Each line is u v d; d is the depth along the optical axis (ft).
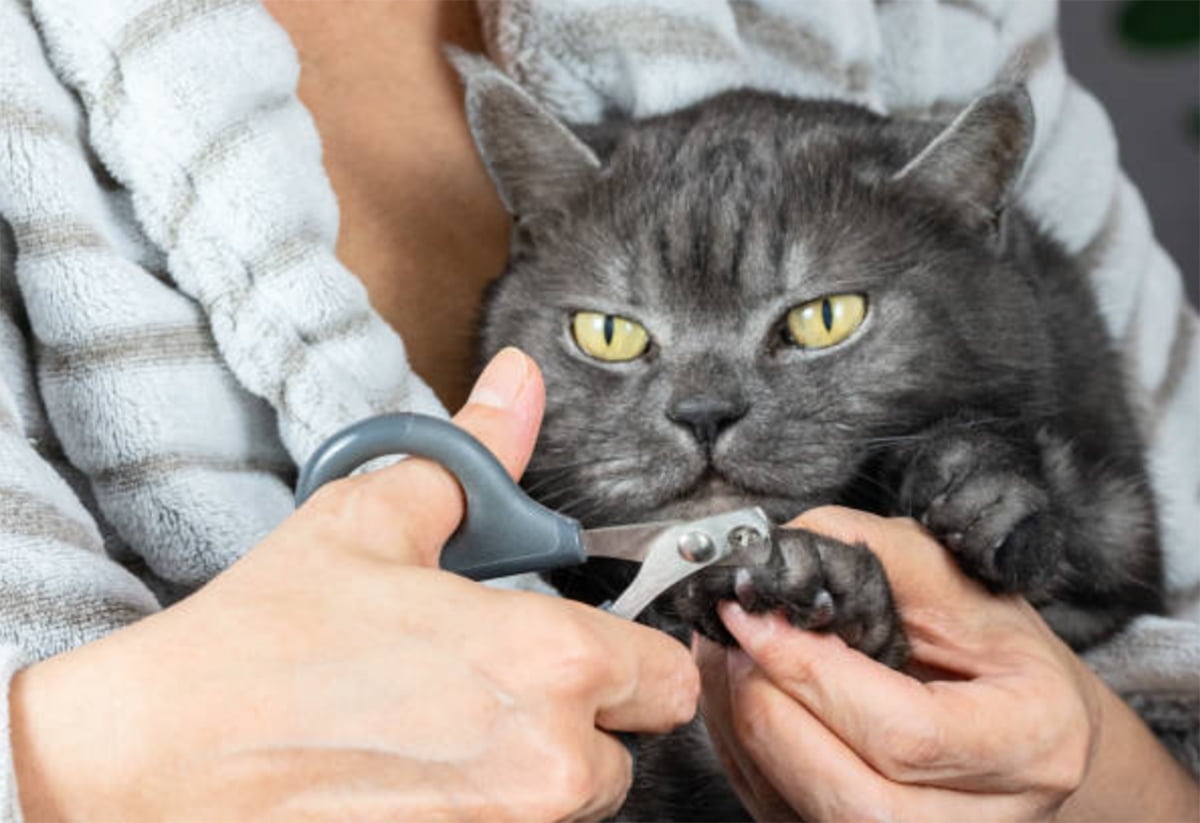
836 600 3.47
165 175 3.98
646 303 4.68
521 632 2.67
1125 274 6.14
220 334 3.95
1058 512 4.26
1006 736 3.51
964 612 3.84
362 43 5.07
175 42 4.00
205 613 2.73
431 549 2.92
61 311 3.83
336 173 4.92
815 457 4.45
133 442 3.83
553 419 4.75
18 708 2.69
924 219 4.83
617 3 5.36
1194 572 5.67
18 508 3.27
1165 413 6.11
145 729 2.64
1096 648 5.00
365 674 2.63
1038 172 6.03
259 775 2.63
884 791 3.48
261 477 4.06
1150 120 11.26
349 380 4.02
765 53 5.85
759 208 4.69
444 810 2.63
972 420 4.53
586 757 2.66
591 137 5.21
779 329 4.61
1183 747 5.13
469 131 5.24
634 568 4.59
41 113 3.85
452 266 5.15
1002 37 6.23
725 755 4.07
